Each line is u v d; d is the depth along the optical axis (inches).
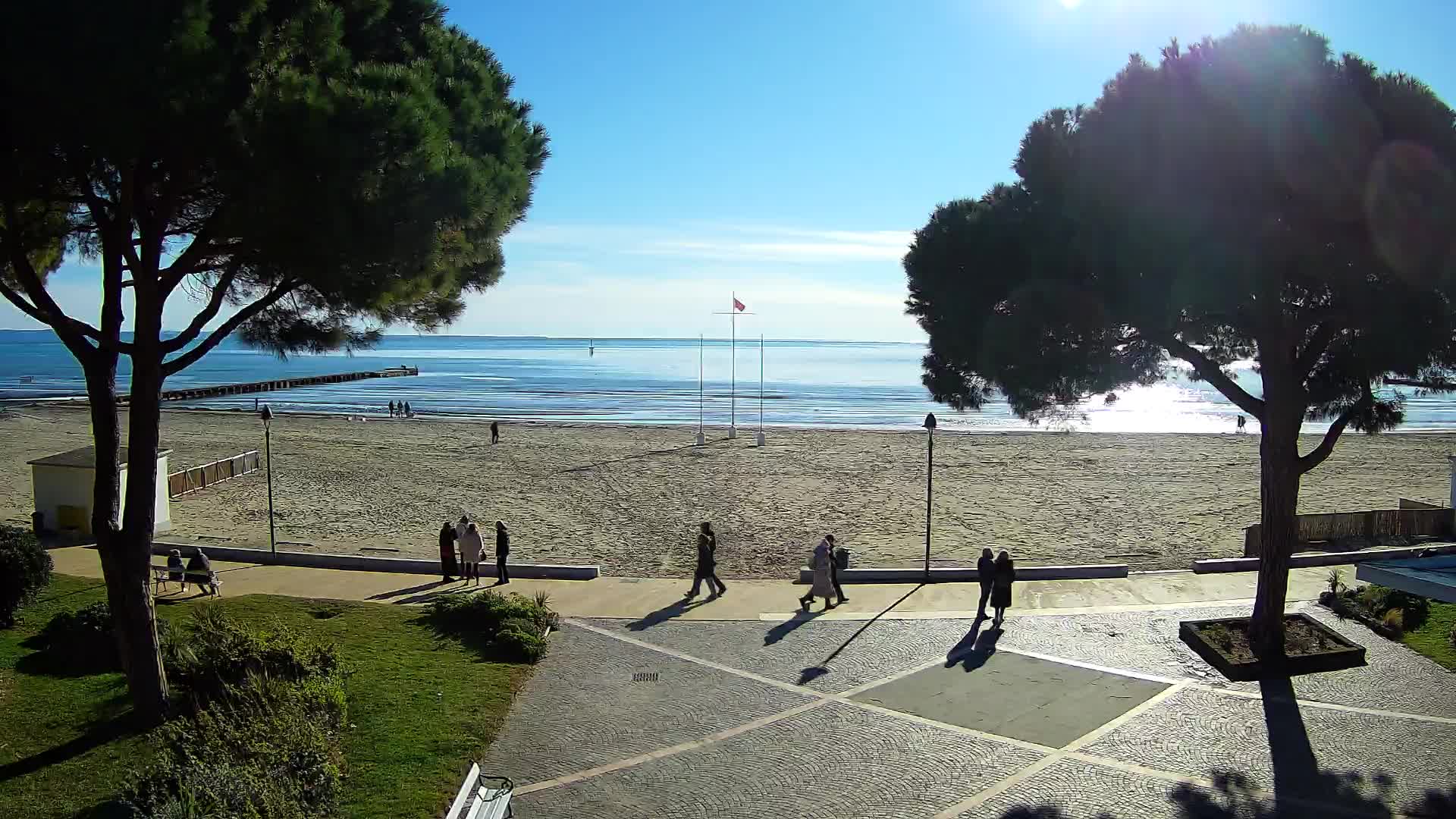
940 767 404.8
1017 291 517.3
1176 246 469.4
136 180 362.9
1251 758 412.8
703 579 756.0
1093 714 463.5
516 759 410.6
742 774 398.0
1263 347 526.0
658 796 377.1
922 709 470.9
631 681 510.6
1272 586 537.6
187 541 932.6
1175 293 468.1
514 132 453.1
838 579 740.7
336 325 454.3
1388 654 550.3
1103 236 491.8
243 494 1252.5
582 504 1201.4
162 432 2038.6
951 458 1713.8
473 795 350.3
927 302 582.9
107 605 501.4
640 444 1895.9
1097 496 1299.2
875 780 393.4
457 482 1369.3
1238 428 2370.8
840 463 1631.4
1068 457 1748.3
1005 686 502.9
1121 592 704.4
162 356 397.7
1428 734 436.5
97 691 439.8
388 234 356.2
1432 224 431.8
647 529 1033.5
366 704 450.6
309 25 362.6
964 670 529.7
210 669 430.3
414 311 490.3
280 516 1102.4
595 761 410.0
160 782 311.1
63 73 299.6
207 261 422.3
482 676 504.7
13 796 336.8
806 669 531.5
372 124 338.3
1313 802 371.9
